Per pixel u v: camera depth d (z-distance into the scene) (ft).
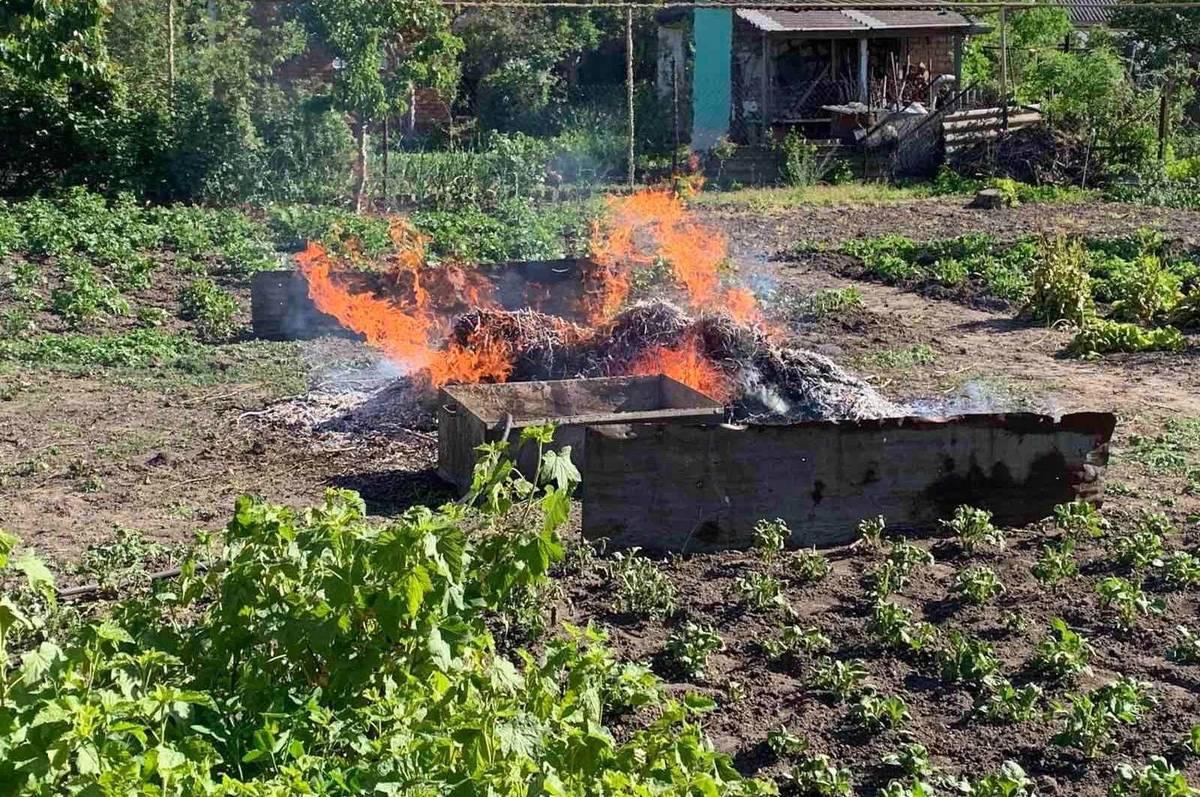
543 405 36.47
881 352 50.44
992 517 30.94
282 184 91.40
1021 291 61.82
